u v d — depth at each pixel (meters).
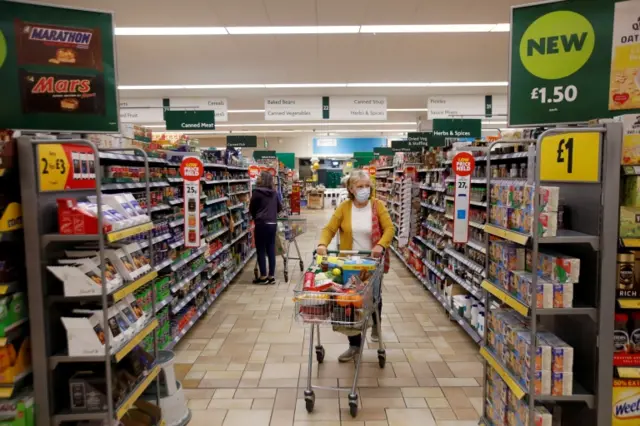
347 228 4.01
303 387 3.56
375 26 6.38
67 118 2.45
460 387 3.55
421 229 7.40
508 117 2.63
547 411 2.16
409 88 10.66
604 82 2.47
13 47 2.34
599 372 2.10
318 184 25.61
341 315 2.98
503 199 2.54
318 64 8.42
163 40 6.87
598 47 2.46
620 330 2.17
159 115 11.43
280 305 5.91
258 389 3.54
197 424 3.04
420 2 5.52
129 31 6.45
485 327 2.87
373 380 3.67
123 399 2.29
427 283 6.61
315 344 4.45
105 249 2.32
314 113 10.59
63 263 2.17
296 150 23.83
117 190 3.49
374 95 11.44
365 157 20.00
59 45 2.42
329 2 5.47
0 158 1.97
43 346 2.12
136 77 9.15
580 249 2.27
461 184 4.58
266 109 10.58
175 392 2.97
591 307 2.12
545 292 2.09
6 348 2.04
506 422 2.49
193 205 4.31
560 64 2.52
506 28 6.51
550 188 2.06
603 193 2.05
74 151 2.37
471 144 5.65
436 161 6.62
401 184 8.33
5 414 2.06
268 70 8.78
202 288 5.32
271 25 6.26
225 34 6.63
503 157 4.07
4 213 2.00
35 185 2.07
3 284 2.02
